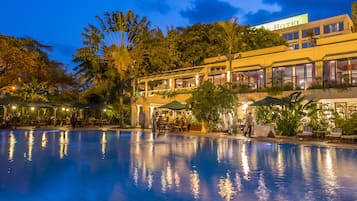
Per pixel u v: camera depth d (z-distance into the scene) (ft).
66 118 123.54
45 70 132.67
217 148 48.01
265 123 70.28
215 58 103.45
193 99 81.46
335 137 55.72
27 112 123.03
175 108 86.48
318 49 75.92
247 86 87.04
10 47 107.04
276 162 34.65
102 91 133.28
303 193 21.68
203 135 71.31
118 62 114.93
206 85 80.64
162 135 75.25
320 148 47.91
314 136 60.85
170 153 41.98
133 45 126.11
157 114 95.14
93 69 132.77
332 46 73.72
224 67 95.76
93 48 129.08
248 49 125.39
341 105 68.69
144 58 129.90
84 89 154.40
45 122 112.98
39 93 126.11
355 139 52.75
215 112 80.28
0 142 56.03
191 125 84.33
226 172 28.91
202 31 139.44
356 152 43.21
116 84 127.13
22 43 125.80
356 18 124.26
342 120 59.36
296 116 65.82
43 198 20.58
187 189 22.67
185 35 143.54
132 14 124.77
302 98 66.85
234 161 35.29
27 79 122.72
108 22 125.49
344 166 32.17
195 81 104.83
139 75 126.31
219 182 24.86
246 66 89.20
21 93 120.88
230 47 98.02
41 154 40.37
